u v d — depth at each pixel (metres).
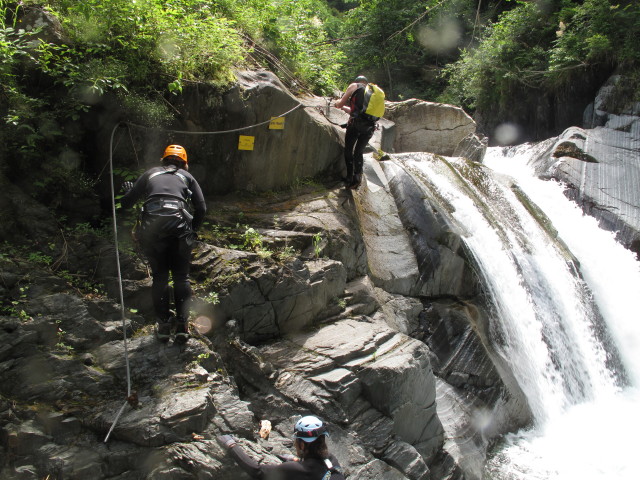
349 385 4.96
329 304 6.09
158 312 4.61
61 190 5.46
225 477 3.89
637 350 9.00
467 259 7.39
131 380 4.36
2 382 4.03
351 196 7.63
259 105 6.66
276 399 4.88
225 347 5.12
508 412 6.65
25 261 4.72
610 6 15.24
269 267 5.54
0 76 5.09
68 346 4.38
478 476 5.68
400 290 7.31
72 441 3.96
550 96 16.70
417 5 20.59
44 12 5.55
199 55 6.28
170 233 4.45
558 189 11.38
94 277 5.02
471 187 9.34
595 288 9.41
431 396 5.57
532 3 18.11
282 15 9.39
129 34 5.84
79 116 5.49
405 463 4.88
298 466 3.40
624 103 14.02
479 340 6.81
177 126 6.07
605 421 7.15
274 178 7.18
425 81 21.67
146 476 3.88
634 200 11.25
